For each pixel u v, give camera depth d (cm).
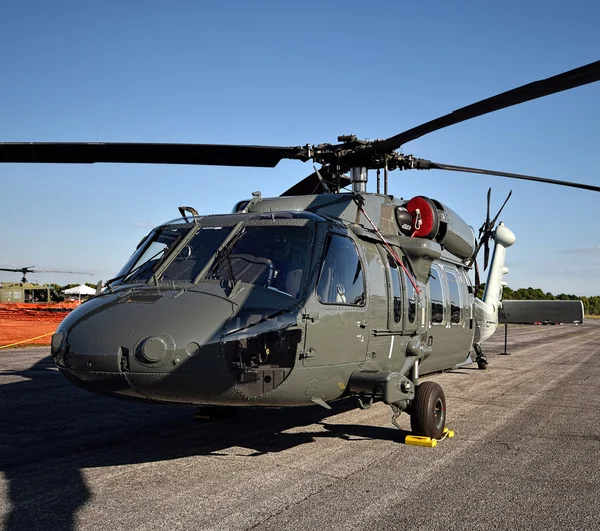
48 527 399
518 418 812
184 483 501
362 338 591
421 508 446
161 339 468
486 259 1118
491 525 414
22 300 4325
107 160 656
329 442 656
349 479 518
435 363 875
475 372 1366
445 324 884
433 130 591
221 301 503
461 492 485
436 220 759
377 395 584
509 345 2336
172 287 530
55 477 514
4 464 555
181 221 630
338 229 609
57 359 507
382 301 642
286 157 707
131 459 577
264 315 498
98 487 488
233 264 550
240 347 482
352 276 596
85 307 529
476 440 676
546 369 1427
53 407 847
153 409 838
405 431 701
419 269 758
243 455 596
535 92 468
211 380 477
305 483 505
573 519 427
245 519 418
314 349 523
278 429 717
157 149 628
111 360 471
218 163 696
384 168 755
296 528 403
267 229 583
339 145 724
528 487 501
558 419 805
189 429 712
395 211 757
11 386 1036
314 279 544
